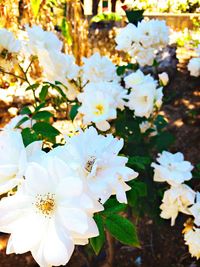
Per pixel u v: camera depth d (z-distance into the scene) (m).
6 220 0.16
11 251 0.17
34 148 0.19
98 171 0.18
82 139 0.19
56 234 0.16
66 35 0.85
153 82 0.42
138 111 0.40
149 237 0.64
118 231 0.21
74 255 0.59
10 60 0.33
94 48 1.28
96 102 0.35
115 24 1.37
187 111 0.97
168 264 0.60
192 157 0.83
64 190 0.16
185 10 1.85
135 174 0.19
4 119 0.94
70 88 0.37
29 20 1.00
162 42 0.47
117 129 0.44
